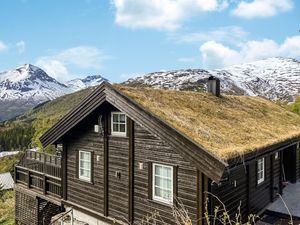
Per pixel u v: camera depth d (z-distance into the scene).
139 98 10.45
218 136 9.64
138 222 10.76
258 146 9.88
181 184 9.53
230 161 8.39
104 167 11.92
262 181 12.19
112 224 11.61
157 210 10.17
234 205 10.20
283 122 14.94
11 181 47.22
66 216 13.50
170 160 9.79
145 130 10.51
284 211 11.88
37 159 15.96
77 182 13.25
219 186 9.41
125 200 11.24
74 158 13.38
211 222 9.01
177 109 10.84
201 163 8.38
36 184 15.85
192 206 9.26
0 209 22.08
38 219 15.60
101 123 11.96
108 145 11.83
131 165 10.89
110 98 10.68
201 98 13.52
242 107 14.74
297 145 16.25
